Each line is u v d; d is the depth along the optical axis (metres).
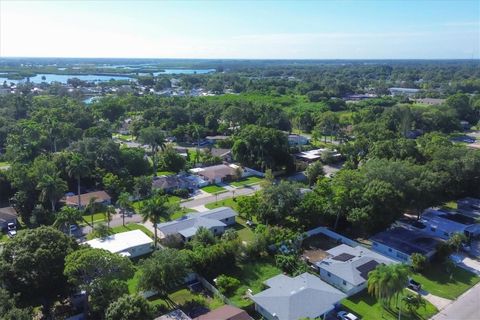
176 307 51.97
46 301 49.41
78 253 47.56
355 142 116.81
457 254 68.19
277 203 75.25
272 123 164.25
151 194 93.25
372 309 52.50
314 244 70.75
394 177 74.69
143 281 52.19
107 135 133.75
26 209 80.38
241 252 64.44
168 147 117.94
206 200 93.00
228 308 49.00
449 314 51.69
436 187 77.50
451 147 98.69
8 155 110.94
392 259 65.81
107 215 78.06
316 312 48.59
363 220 68.56
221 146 138.38
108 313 43.47
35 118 153.38
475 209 86.12
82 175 84.94
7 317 39.06
